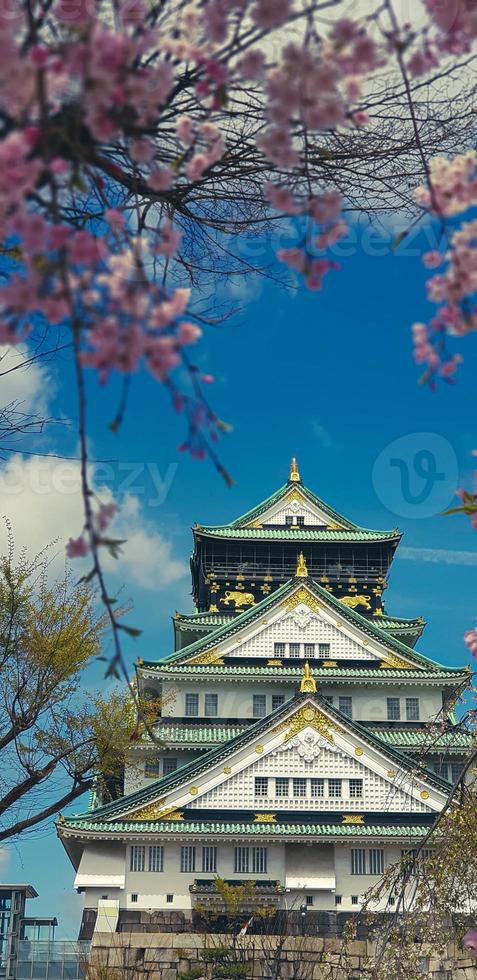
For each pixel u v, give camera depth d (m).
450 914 25.00
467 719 24.75
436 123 10.95
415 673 64.88
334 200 6.96
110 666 6.33
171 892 53.12
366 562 76.06
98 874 52.94
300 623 66.88
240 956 48.16
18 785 34.16
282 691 64.94
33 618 34.84
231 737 61.97
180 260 12.40
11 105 5.57
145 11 6.24
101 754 36.03
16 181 5.63
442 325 7.39
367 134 10.89
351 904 53.06
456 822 24.59
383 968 23.83
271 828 53.88
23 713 33.91
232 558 75.62
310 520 77.31
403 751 61.28
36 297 5.74
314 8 6.10
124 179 9.20
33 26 5.67
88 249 5.79
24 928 54.31
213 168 11.04
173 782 54.84
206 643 65.75
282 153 6.70
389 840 53.56
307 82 6.03
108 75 5.61
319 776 55.62
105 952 48.00
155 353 5.91
